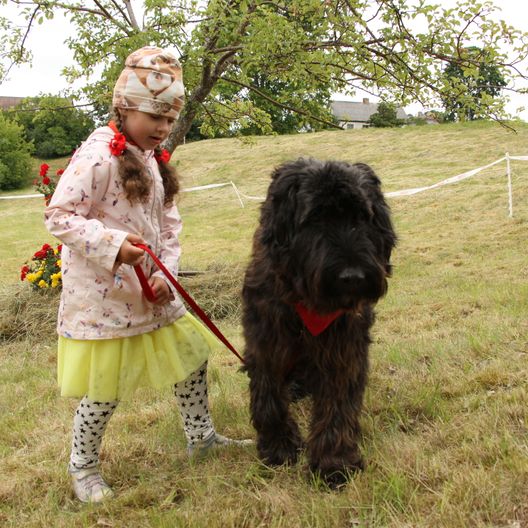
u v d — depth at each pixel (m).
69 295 2.99
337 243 2.66
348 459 3.01
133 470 3.40
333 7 6.38
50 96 8.29
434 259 10.06
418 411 3.72
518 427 3.22
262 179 25.23
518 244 10.31
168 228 3.38
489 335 4.80
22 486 3.30
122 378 3.02
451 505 2.53
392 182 19.92
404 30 6.52
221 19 6.61
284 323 3.03
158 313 3.12
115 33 7.30
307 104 7.93
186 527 2.69
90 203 2.90
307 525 2.60
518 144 22.95
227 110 8.21
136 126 3.00
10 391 5.26
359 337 3.04
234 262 9.77
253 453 3.38
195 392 3.39
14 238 19.47
